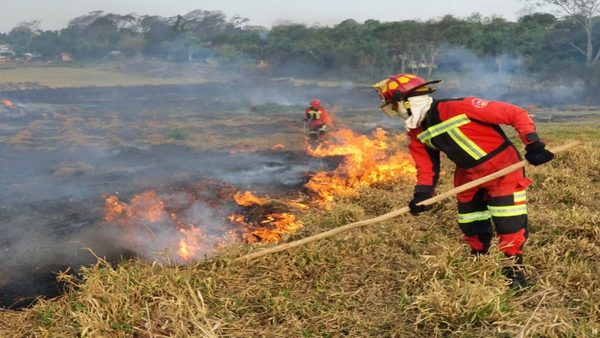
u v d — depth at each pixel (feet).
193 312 11.35
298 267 13.98
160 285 12.26
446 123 12.68
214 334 10.38
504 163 12.71
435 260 12.66
